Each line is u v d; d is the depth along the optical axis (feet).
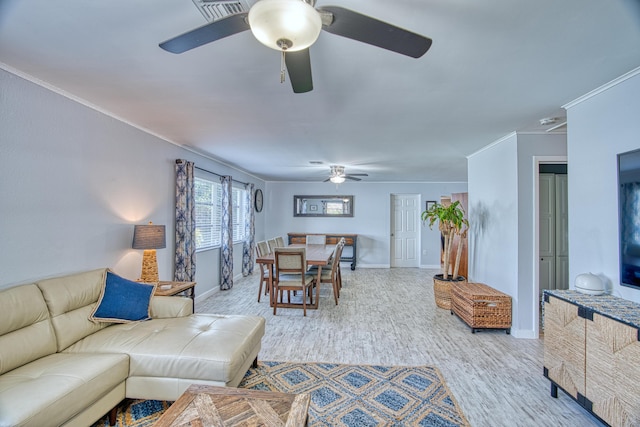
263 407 4.73
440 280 14.17
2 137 6.51
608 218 7.05
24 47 5.73
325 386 7.68
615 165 6.88
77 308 7.30
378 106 8.55
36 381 5.22
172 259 12.86
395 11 4.61
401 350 9.76
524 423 6.37
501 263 11.80
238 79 7.01
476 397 7.26
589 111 7.64
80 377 5.41
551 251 13.51
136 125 10.52
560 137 10.74
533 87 7.25
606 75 6.61
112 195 9.59
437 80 6.93
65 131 7.93
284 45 3.80
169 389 6.43
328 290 17.83
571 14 4.65
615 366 5.63
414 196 26.09
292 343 10.27
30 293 6.37
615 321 5.64
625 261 6.53
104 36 5.36
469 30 5.07
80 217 8.45
